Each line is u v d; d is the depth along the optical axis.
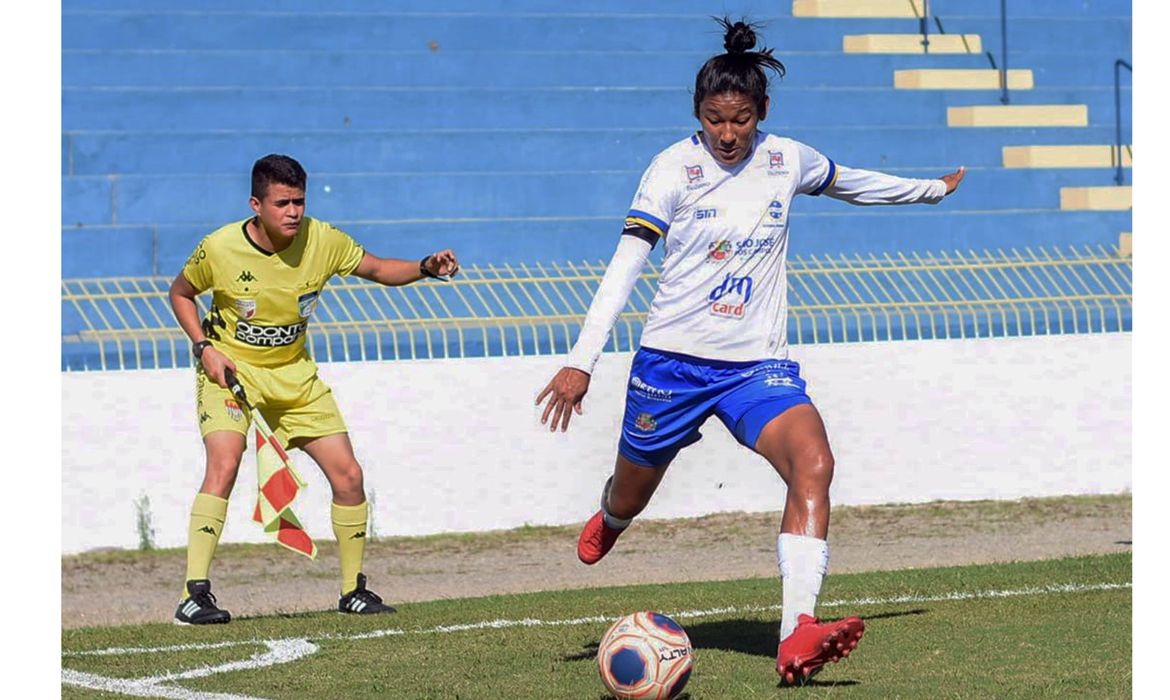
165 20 41.91
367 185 36.94
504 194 37.62
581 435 27.03
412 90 40.53
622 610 16.66
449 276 17.31
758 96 12.77
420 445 26.33
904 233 37.16
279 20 42.38
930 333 31.30
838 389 27.95
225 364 17.03
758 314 13.07
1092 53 45.97
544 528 26.69
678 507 27.16
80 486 24.97
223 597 20.75
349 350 28.59
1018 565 19.27
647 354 13.30
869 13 45.69
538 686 12.57
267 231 16.88
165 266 34.28
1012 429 28.75
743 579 19.98
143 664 14.08
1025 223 38.06
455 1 44.66
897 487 28.25
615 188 38.28
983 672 12.70
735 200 12.97
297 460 25.61
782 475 12.68
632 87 42.91
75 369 28.53
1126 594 16.45
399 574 22.59
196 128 39.25
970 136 41.25
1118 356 29.12
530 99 41.16
